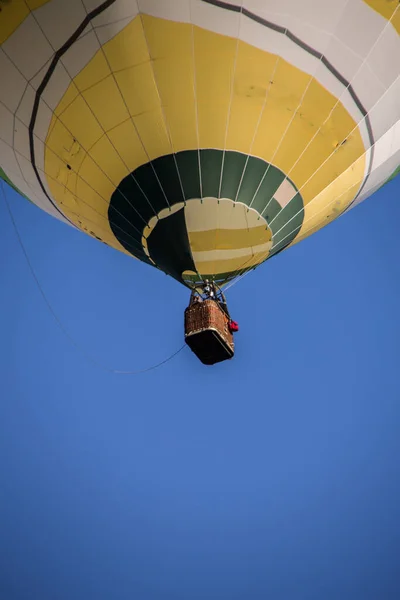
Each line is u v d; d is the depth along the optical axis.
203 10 13.02
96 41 13.47
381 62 14.06
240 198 14.49
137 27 13.25
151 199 14.58
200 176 14.25
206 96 13.76
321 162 14.90
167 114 13.89
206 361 14.65
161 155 14.19
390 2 13.31
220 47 13.41
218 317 14.11
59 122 14.45
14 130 15.07
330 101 14.24
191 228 14.64
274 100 13.95
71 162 14.90
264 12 13.09
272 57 13.57
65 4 13.20
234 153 14.20
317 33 13.49
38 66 13.93
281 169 14.60
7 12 13.38
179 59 13.48
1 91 14.43
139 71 13.60
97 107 14.05
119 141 14.25
